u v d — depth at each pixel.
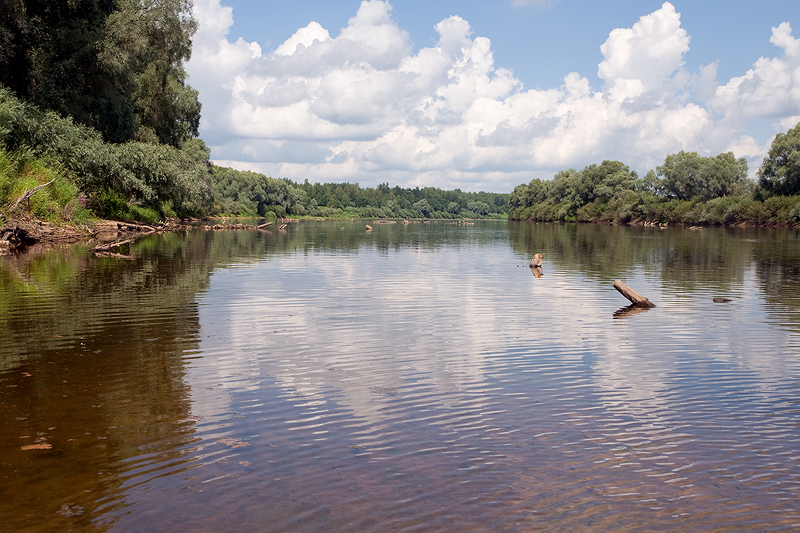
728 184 100.94
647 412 7.39
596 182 129.12
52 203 34.69
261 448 6.14
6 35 36.47
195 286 18.47
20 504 4.98
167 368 9.16
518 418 7.12
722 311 15.23
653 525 4.74
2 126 34.56
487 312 14.79
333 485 5.35
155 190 46.16
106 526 4.66
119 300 15.34
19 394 7.83
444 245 44.22
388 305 15.70
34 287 17.17
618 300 17.00
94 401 7.57
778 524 4.77
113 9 45.03
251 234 54.25
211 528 4.64
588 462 5.89
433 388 8.29
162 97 56.34
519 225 111.81
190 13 49.81
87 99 44.53
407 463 5.82
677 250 38.91
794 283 21.22
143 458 5.89
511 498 5.15
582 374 9.11
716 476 5.61
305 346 10.80
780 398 8.00
